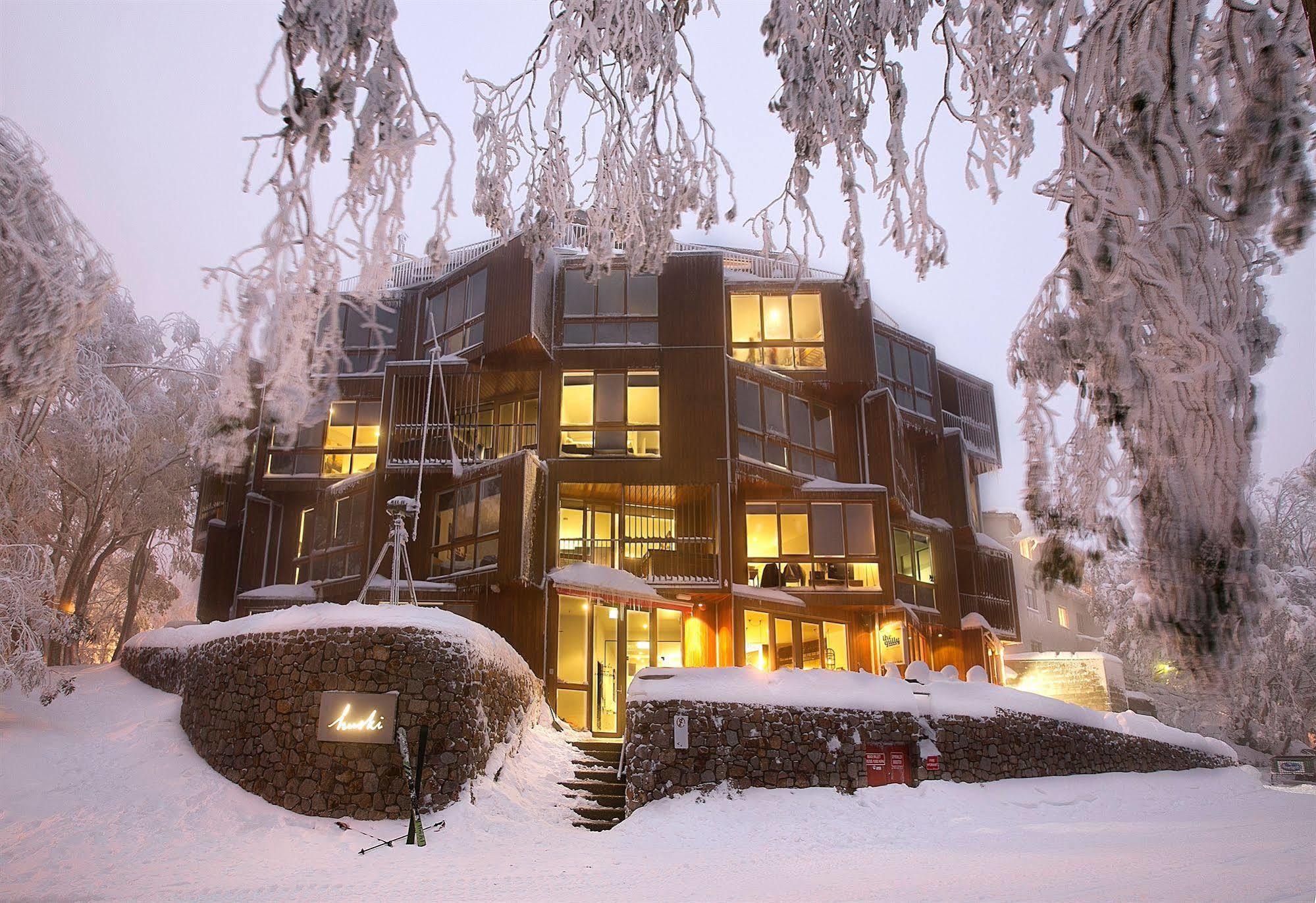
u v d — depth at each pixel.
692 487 21.73
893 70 5.38
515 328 21.92
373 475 22.08
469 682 12.77
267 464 24.81
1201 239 4.54
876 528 22.86
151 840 10.47
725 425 22.09
